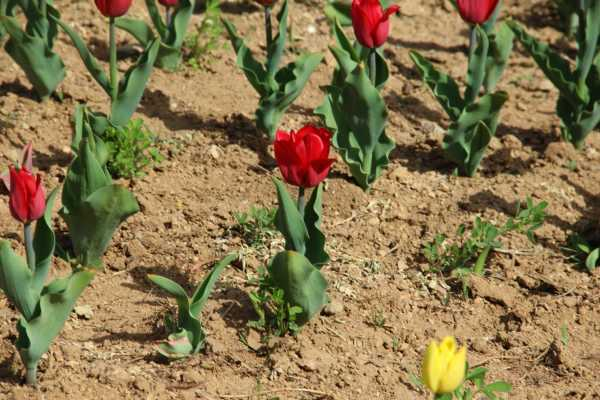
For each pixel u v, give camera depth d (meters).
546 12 15.23
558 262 10.28
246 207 10.62
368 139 10.74
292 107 12.47
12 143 11.23
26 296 7.81
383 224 10.61
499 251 10.34
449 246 10.28
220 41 13.59
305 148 8.16
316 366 8.59
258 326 8.77
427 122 12.42
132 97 10.89
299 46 13.66
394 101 12.83
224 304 9.23
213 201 10.69
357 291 9.62
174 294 8.29
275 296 8.59
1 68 12.52
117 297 9.28
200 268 9.72
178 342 8.44
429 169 11.60
